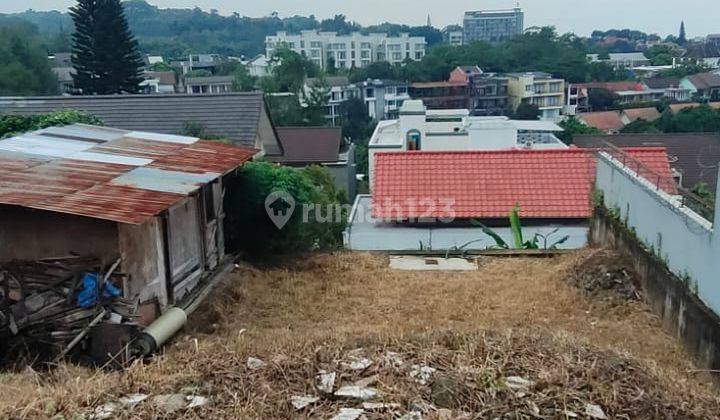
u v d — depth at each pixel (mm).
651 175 9094
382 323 7977
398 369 5070
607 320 8203
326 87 49938
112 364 6199
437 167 13883
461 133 23109
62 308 6562
